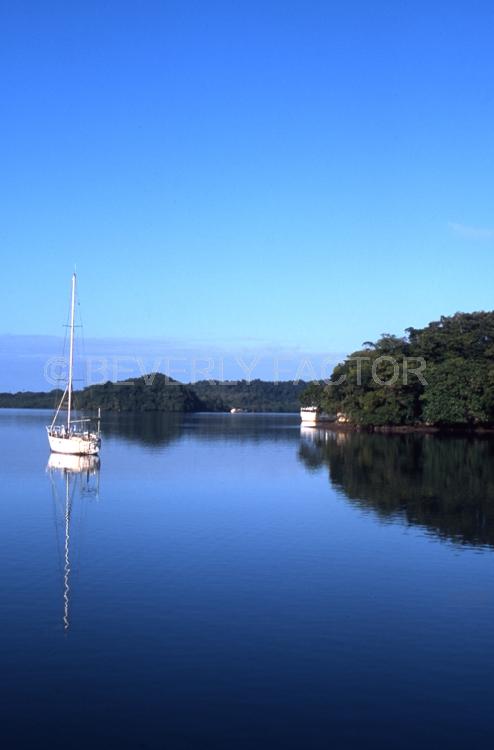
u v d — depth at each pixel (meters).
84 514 42.31
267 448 93.12
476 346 126.75
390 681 19.28
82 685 18.86
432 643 21.81
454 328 135.00
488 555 32.16
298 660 20.52
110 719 17.22
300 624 23.30
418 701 18.20
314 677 19.47
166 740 16.34
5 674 19.48
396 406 121.56
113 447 95.25
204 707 17.81
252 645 21.50
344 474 62.25
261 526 38.44
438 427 123.00
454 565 30.45
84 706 17.81
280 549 33.22
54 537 35.69
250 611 24.42
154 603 25.23
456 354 123.38
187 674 19.56
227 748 16.05
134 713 17.50
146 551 32.75
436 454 79.94
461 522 39.47
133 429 143.25
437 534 36.38
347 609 24.77
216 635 22.23
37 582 27.69
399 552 32.69
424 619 23.84
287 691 18.66
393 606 25.09
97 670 19.73
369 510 43.50
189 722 17.11
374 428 129.25
